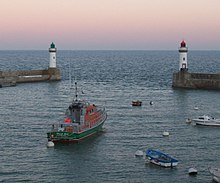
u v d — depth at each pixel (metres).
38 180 52.19
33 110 100.31
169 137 74.19
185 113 97.88
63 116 92.19
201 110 102.00
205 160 60.47
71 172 55.22
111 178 53.16
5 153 63.19
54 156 62.00
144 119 90.38
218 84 141.12
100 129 78.44
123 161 59.84
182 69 148.75
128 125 83.94
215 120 84.31
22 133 75.94
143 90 140.88
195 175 54.31
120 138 73.00
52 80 174.00
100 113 81.00
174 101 115.94
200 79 144.62
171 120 89.62
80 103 75.75
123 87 149.75
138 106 107.44
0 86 148.38
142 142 70.38
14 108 102.88
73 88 146.12
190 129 81.06
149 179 52.91
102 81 172.62
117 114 96.00
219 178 51.34
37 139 71.69
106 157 61.75
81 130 70.50
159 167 57.31
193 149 66.38
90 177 53.47
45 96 125.38
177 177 53.59
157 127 82.44
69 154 63.16
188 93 132.50
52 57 175.88
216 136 75.38
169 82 167.62
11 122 85.75
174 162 57.34
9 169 55.94
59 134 68.56
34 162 59.12
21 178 52.75
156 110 101.69
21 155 62.31
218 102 114.06
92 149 65.94
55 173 54.78
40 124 83.81
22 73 170.00
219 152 64.69
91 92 135.12
